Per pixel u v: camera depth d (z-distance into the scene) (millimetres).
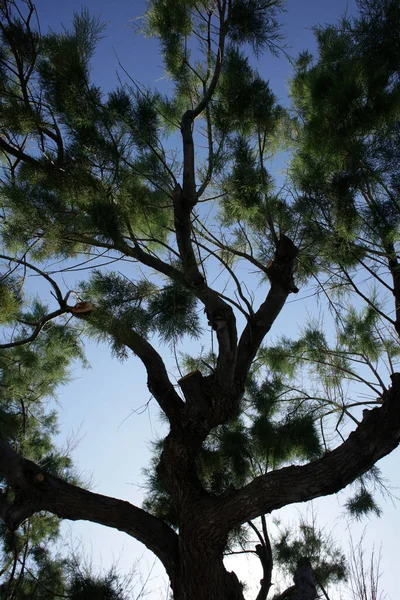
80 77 3900
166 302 3965
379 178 3855
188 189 4047
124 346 4094
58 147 4109
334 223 4023
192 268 3955
